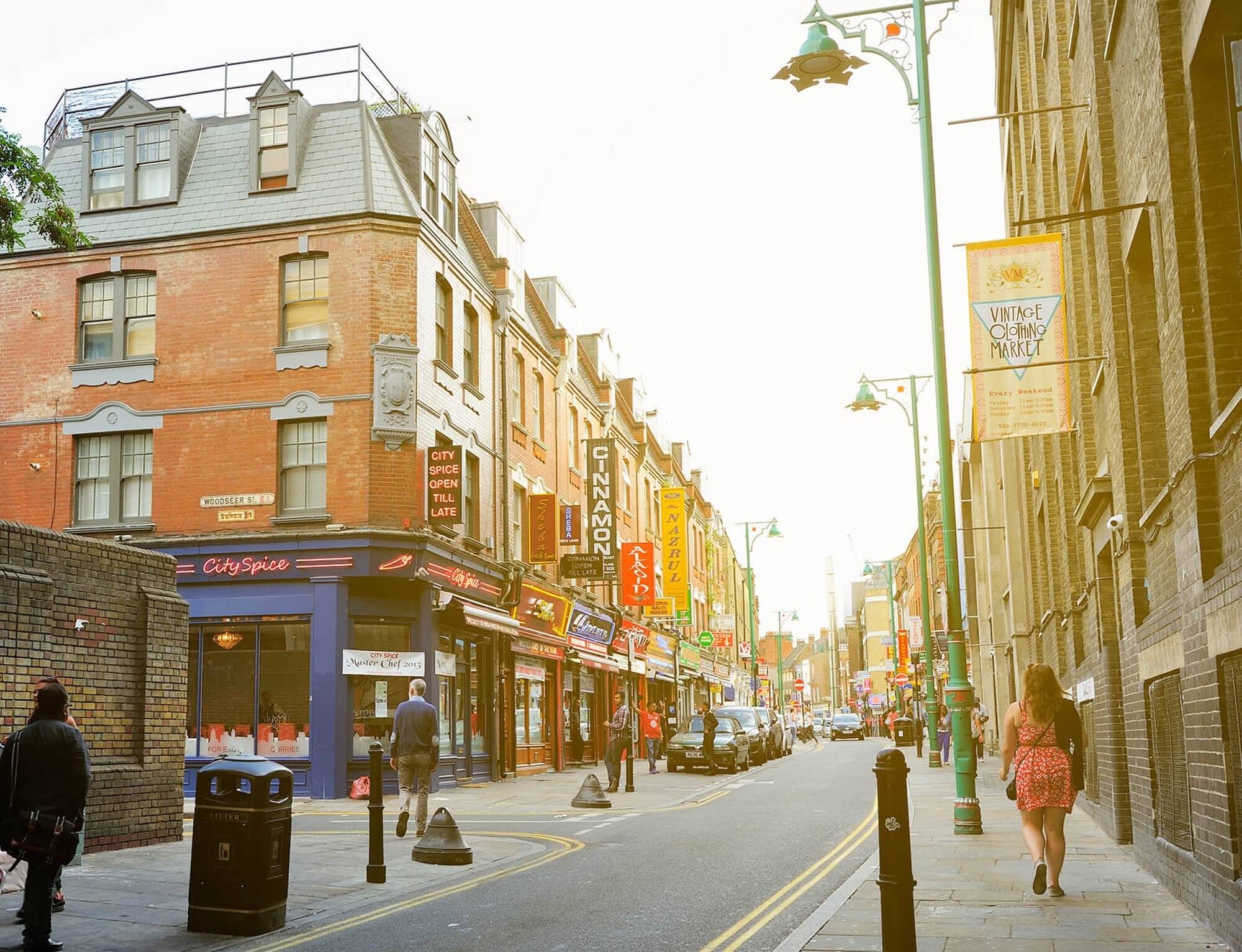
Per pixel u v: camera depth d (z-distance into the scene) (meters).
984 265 12.20
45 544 12.38
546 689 33.03
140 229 24.91
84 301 25.19
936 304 15.09
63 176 25.64
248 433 23.91
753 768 34.28
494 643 28.03
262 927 8.48
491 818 18.28
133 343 24.86
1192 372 7.58
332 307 23.97
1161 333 8.58
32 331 25.14
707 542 62.12
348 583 23.08
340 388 23.70
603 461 34.19
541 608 30.39
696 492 60.81
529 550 30.95
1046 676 9.59
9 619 11.70
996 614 41.09
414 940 8.23
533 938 8.20
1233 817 7.10
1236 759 7.05
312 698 22.59
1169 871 9.59
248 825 8.57
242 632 23.33
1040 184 18.02
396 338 23.80
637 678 44.03
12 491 24.72
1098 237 11.76
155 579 14.30
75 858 11.70
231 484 23.83
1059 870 9.42
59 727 7.86
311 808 20.50
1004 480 33.91
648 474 48.00
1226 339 7.25
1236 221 7.30
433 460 24.00
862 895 9.68
